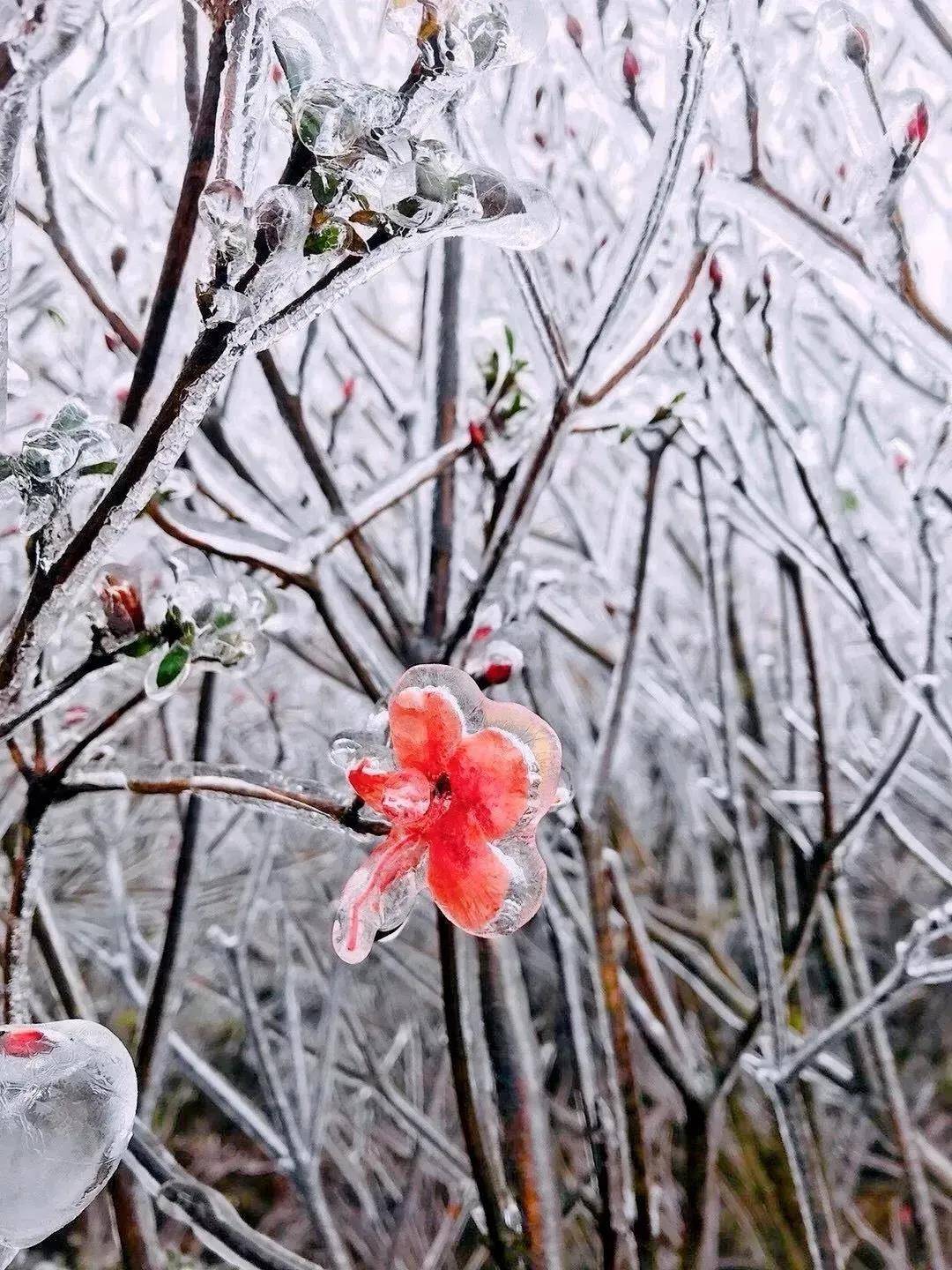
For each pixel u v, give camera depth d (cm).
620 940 59
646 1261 39
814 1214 44
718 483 47
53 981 34
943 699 38
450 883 17
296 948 108
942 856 92
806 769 72
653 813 100
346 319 43
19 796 43
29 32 14
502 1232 32
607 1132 38
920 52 30
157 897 94
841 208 33
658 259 37
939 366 27
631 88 30
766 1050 48
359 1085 94
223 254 15
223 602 21
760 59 34
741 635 62
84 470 18
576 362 28
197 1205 31
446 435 36
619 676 41
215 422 37
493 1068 33
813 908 47
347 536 34
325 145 14
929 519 35
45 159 29
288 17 15
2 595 41
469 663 27
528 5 15
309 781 23
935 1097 105
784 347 33
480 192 15
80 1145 15
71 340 40
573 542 59
